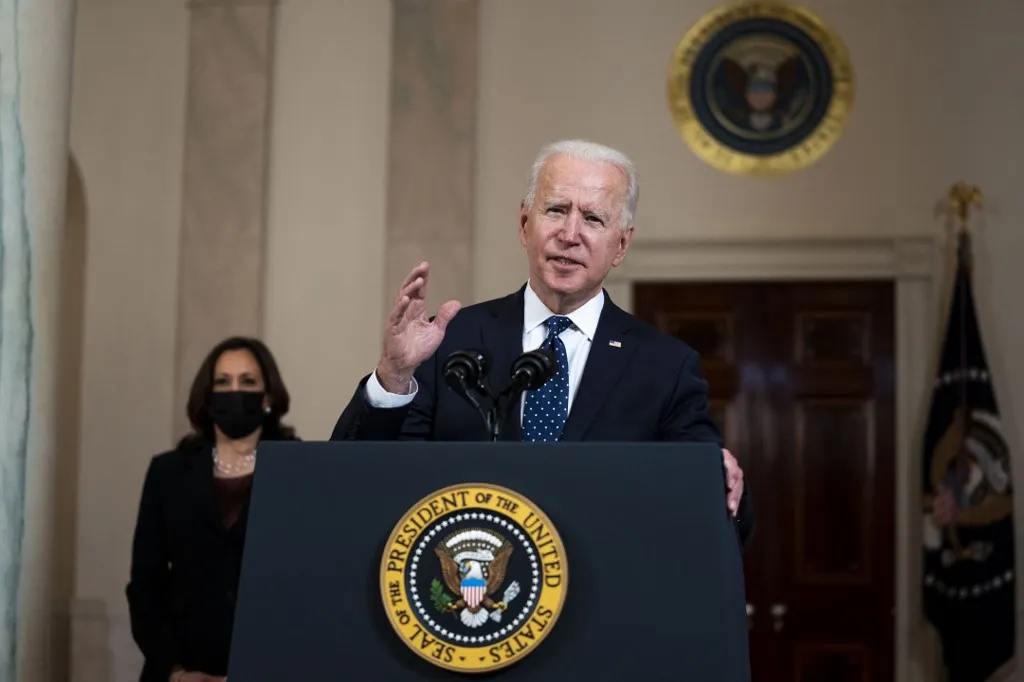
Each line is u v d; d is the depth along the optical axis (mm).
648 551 4031
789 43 15695
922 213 15312
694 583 3996
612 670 3934
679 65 15797
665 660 3938
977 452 14438
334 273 15789
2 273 7312
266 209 15875
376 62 16000
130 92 16109
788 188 15555
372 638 4020
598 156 5652
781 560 15594
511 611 3973
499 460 4133
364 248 15781
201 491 8961
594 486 4094
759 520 15680
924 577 14695
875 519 15492
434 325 4941
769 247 15609
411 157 15664
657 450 4113
